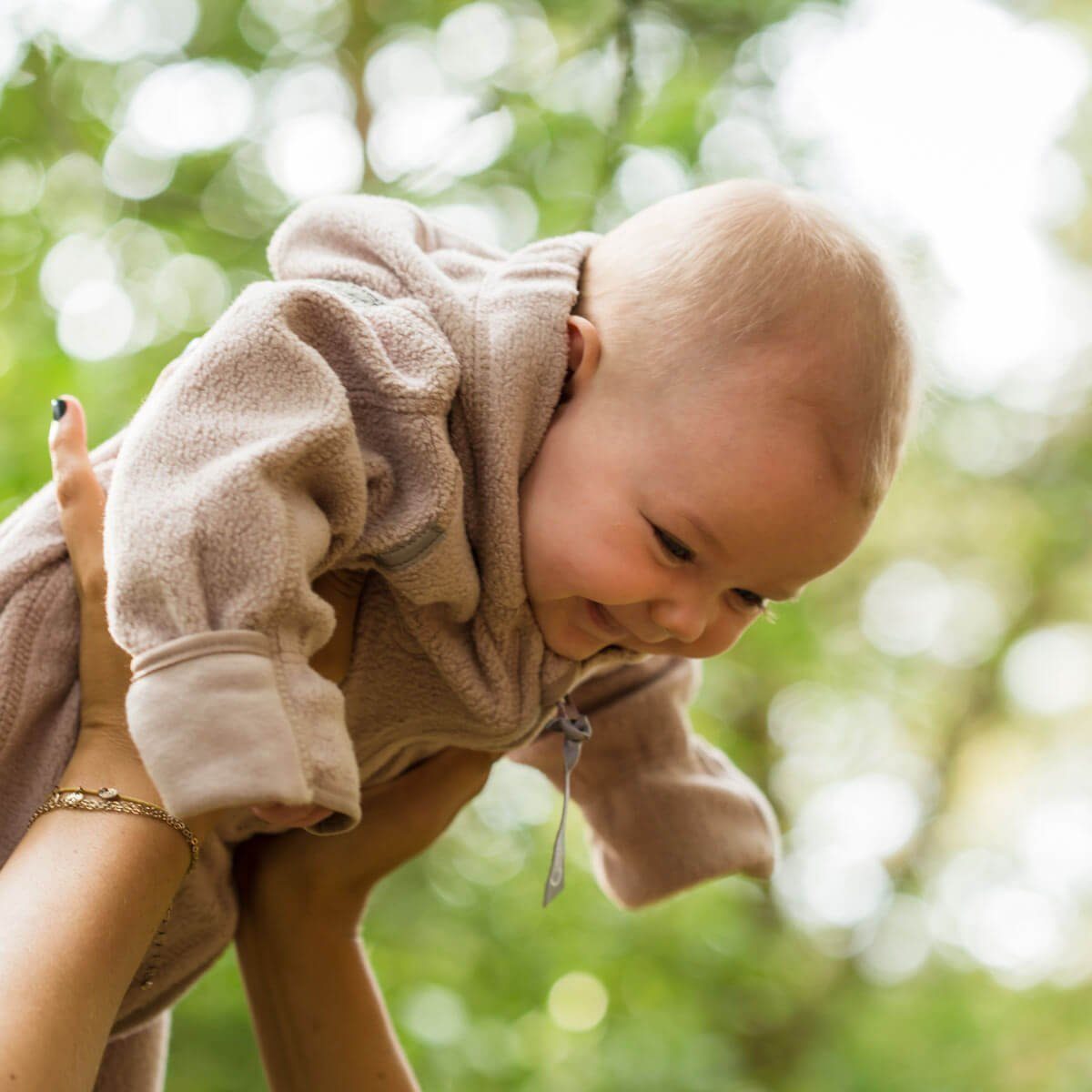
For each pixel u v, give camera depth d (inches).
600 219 171.5
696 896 223.6
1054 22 317.1
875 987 364.5
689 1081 208.8
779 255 59.0
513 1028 196.5
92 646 51.3
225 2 187.9
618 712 70.4
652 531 56.7
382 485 52.7
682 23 160.1
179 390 50.1
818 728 342.6
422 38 184.7
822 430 57.7
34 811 52.0
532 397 57.4
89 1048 43.6
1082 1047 368.5
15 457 151.3
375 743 60.8
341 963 63.1
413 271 57.9
